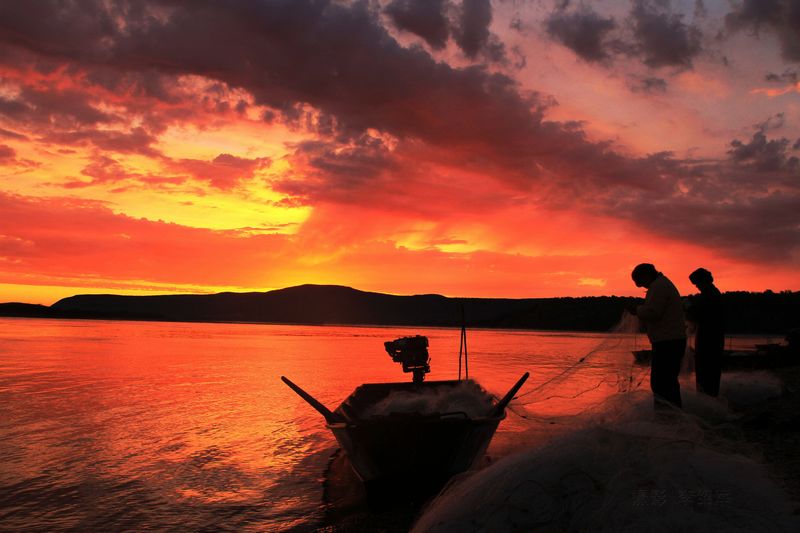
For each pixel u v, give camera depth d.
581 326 114.75
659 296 6.93
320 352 31.95
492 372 20.91
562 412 9.41
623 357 9.83
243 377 18.02
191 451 8.19
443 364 25.17
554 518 3.57
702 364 8.66
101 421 10.40
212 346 35.91
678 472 3.73
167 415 11.05
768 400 10.12
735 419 7.53
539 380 17.56
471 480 4.34
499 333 87.75
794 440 6.31
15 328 62.09
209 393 14.20
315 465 7.47
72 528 5.27
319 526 5.30
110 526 5.33
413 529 4.49
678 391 6.95
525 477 3.87
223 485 6.59
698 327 8.77
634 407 5.19
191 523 5.40
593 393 11.37
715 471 3.76
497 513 3.71
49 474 6.98
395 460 5.79
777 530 3.20
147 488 6.47
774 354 17.53
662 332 6.95
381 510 5.71
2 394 13.74
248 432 9.48
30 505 5.89
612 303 120.81
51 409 11.67
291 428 9.83
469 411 7.30
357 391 8.37
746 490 3.60
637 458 3.89
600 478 3.74
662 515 3.32
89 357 25.33
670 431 4.41
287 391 14.68
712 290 8.78
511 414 9.83
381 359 26.94
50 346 32.59
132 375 18.28
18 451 8.12
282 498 6.14
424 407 7.50
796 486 4.32
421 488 5.86
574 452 3.99
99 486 6.54
